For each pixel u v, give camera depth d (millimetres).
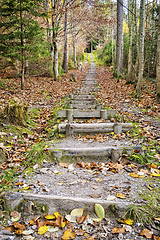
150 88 8391
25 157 3135
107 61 26391
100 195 2111
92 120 5070
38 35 9039
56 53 12664
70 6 11891
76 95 8055
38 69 13141
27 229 1709
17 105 4430
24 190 2193
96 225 1748
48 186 2324
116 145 3463
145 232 1634
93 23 18672
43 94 8469
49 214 1875
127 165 2867
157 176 2514
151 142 3467
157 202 1959
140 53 7234
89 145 3539
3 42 8156
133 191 2162
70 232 1656
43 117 5469
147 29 10750
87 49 53031
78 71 21703
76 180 2484
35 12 8180
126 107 6293
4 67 11352
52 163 2996
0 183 2367
